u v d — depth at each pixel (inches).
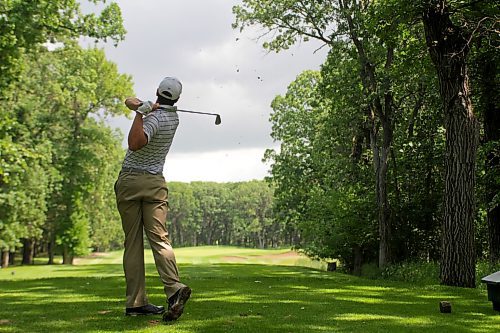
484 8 487.5
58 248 1633.9
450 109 431.8
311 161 1278.3
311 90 1353.3
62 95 1296.8
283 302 255.9
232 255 2314.2
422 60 592.1
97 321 190.4
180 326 181.5
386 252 783.1
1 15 549.0
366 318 207.5
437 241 842.8
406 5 462.9
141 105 192.9
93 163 1503.4
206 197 5093.5
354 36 742.5
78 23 633.0
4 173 617.3
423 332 179.5
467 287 410.9
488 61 592.1
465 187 425.4
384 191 790.5
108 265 1037.2
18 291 311.0
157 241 198.4
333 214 903.7
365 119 844.6
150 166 201.9
